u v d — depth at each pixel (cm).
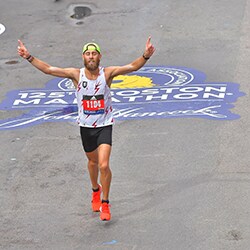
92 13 4131
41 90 3172
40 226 2072
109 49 3644
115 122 2777
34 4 4309
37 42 3794
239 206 2103
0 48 3731
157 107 2903
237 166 2356
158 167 2388
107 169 1981
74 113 2900
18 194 2266
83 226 2056
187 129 2673
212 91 3031
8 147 2625
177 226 2019
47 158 2517
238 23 3875
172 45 3644
